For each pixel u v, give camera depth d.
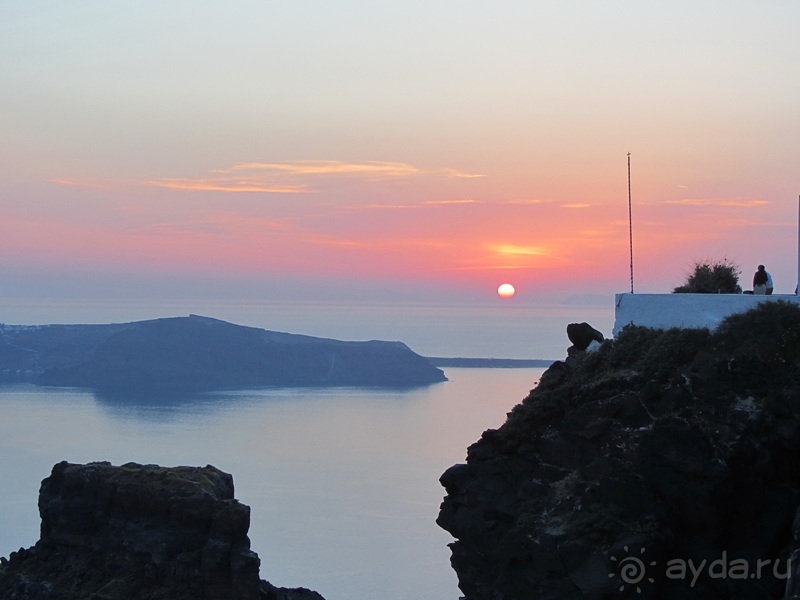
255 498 171.62
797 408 40.31
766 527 39.38
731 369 41.56
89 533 55.16
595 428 41.19
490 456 43.53
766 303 43.91
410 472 198.00
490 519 42.47
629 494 39.12
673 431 39.31
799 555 37.06
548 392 43.97
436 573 119.81
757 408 40.53
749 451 39.28
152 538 53.03
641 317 46.72
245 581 51.56
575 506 40.31
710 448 39.06
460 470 44.03
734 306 45.12
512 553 40.75
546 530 40.12
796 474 40.47
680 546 39.19
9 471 192.38
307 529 144.50
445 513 43.91
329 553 129.12
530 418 43.25
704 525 38.88
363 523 148.38
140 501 54.16
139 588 52.47
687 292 53.28
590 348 47.22
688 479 38.78
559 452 42.09
